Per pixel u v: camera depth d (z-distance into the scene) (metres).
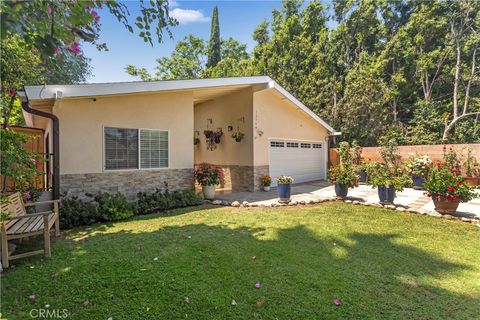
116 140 6.40
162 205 6.39
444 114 17.55
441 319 2.28
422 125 17.58
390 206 6.54
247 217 5.72
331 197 7.78
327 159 13.07
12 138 4.13
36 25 1.57
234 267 3.21
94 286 2.74
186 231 4.68
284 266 3.26
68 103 5.75
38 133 8.80
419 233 4.64
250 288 2.73
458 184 5.68
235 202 7.07
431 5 18.55
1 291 2.63
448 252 3.78
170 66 23.62
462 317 2.30
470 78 17.55
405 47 18.77
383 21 20.78
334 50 20.00
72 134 5.79
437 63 18.48
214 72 23.72
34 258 3.46
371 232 4.68
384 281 2.91
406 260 3.50
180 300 2.51
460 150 9.84
